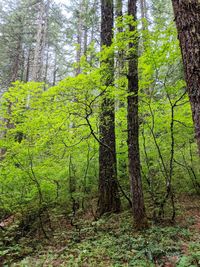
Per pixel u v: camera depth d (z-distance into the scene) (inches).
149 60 237.8
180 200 312.7
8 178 288.8
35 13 802.2
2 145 285.9
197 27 114.4
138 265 165.3
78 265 179.9
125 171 343.3
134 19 244.7
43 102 239.5
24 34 761.0
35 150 288.5
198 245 180.2
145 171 337.4
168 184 256.4
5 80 808.3
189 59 114.8
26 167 293.7
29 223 297.0
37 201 296.2
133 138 243.9
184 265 150.2
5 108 270.7
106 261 182.2
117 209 287.4
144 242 198.2
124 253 189.3
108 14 304.2
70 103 235.5
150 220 253.6
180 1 120.9
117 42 218.2
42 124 270.5
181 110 292.8
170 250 182.1
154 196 300.2
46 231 281.0
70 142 301.1
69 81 210.5
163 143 334.0
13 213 295.7
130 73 241.3
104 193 290.5
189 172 335.3
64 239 247.4
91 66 233.0
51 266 183.6
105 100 262.7
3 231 272.4
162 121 304.7
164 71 265.7
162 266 165.2
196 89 111.2
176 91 260.8
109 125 295.6
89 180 355.9
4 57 813.9
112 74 231.8
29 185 294.8
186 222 241.6
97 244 211.2
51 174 320.2
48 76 1259.8
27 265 192.1
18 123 297.9
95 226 255.1
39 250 231.6
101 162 296.8
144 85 257.4
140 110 285.9
